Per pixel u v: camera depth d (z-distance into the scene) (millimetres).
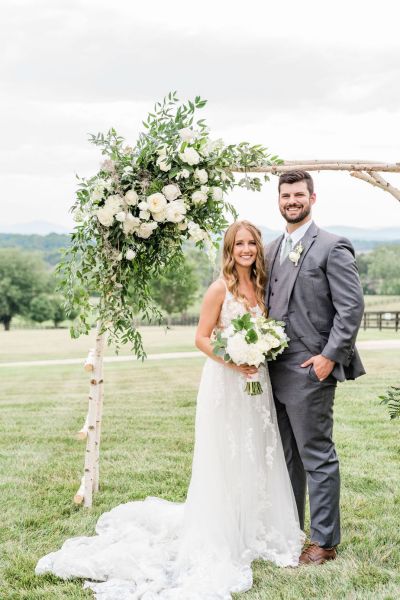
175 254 4273
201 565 3203
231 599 2947
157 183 3889
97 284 4082
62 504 4453
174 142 3889
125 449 6117
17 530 3938
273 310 3566
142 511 4039
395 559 3395
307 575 3184
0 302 80625
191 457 5754
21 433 7172
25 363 21562
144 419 7801
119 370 15438
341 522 3977
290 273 3504
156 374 13836
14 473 5305
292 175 3477
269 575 3242
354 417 7461
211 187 3861
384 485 4723
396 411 3484
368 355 15438
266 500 3549
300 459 3775
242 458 3516
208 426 3535
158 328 46688
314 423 3418
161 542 3670
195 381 12125
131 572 3234
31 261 84250
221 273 3668
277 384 3564
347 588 3023
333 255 3385
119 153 3930
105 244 3932
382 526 3883
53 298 83375
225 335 3414
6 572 3330
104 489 4797
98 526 3932
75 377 14625
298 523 3602
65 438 6844
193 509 3461
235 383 3561
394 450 5809
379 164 3627
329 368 3332
